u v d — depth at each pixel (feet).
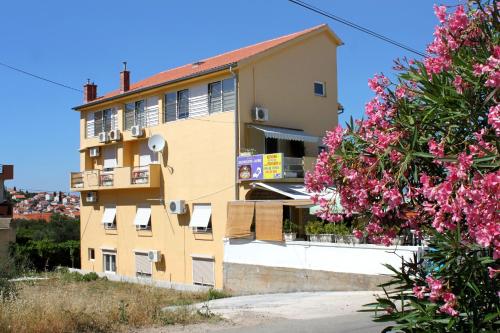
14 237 107.45
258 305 59.06
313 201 18.56
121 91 116.88
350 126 17.74
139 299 57.67
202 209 95.35
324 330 41.01
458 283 14.87
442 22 16.35
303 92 100.07
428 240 17.13
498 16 15.71
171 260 101.35
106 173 115.14
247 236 79.46
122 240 113.70
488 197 12.98
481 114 14.85
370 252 64.23
